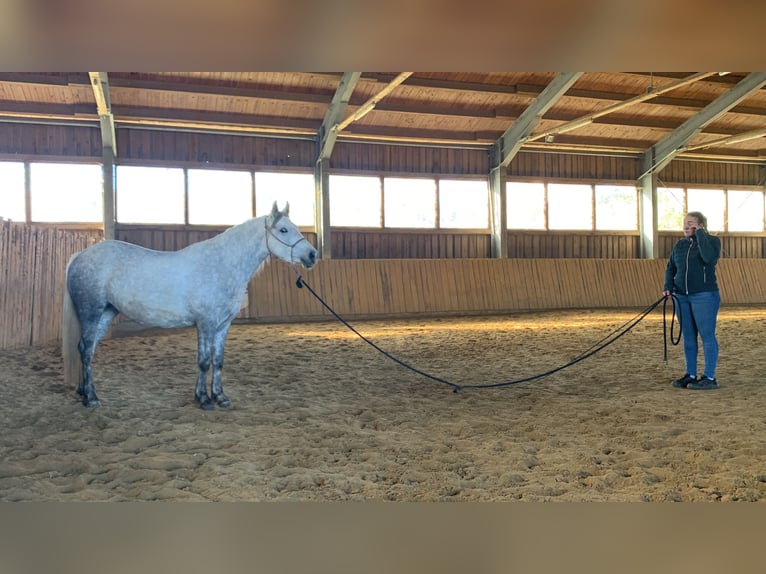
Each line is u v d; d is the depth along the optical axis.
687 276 5.25
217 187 13.23
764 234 17.61
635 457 3.37
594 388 5.36
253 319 12.42
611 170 16.52
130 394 4.89
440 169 15.07
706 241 5.15
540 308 14.72
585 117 13.38
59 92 11.27
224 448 3.54
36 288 7.52
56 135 12.00
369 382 5.67
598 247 16.44
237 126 12.90
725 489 2.85
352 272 13.59
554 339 8.94
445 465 3.23
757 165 17.69
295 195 13.83
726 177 17.41
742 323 10.61
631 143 16.20
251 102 12.54
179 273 4.28
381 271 13.82
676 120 15.43
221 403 4.51
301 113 13.19
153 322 4.32
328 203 13.76
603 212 16.45
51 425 3.90
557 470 3.15
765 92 14.59
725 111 14.46
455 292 14.19
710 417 4.24
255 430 3.91
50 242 7.91
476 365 6.71
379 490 2.84
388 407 4.65
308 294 13.05
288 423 4.11
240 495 2.74
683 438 3.73
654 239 16.41
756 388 5.23
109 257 4.32
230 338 9.14
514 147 14.59
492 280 14.61
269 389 5.27
